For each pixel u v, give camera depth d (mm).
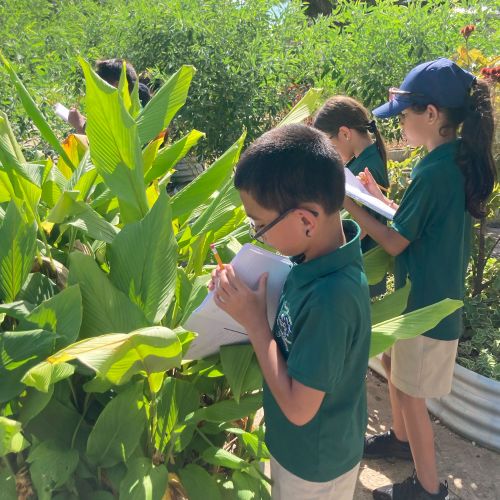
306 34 5223
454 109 2223
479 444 3002
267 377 1446
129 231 1702
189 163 4637
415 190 2252
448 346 2369
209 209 2023
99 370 1256
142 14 5105
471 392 2977
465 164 2209
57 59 5004
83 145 2291
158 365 1445
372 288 2969
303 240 1407
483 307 3568
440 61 2273
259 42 4906
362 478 2805
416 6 5172
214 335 1645
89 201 2090
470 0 5195
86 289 1595
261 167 1358
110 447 1525
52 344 1472
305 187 1345
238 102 4797
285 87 5047
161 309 1633
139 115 2129
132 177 1809
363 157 2852
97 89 1717
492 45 4961
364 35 5012
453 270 2309
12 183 1793
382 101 4875
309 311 1385
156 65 4891
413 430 2455
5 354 1471
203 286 1771
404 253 2373
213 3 5020
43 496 1384
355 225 1565
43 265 1853
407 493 2527
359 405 1641
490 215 3602
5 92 4145
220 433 1861
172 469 1716
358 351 1497
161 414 1675
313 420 1552
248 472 1682
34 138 4531
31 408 1449
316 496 1627
